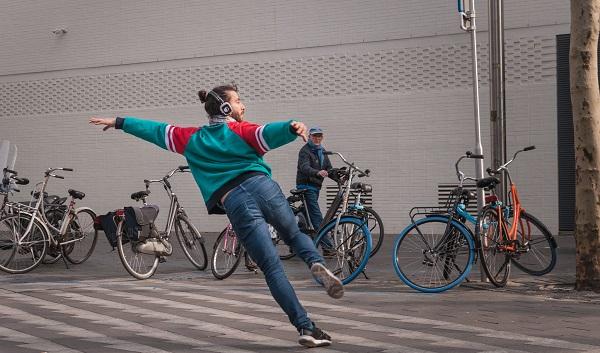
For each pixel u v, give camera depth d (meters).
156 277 10.21
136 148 19.69
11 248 10.57
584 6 8.36
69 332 6.23
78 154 20.33
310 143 11.74
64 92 20.48
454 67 16.48
